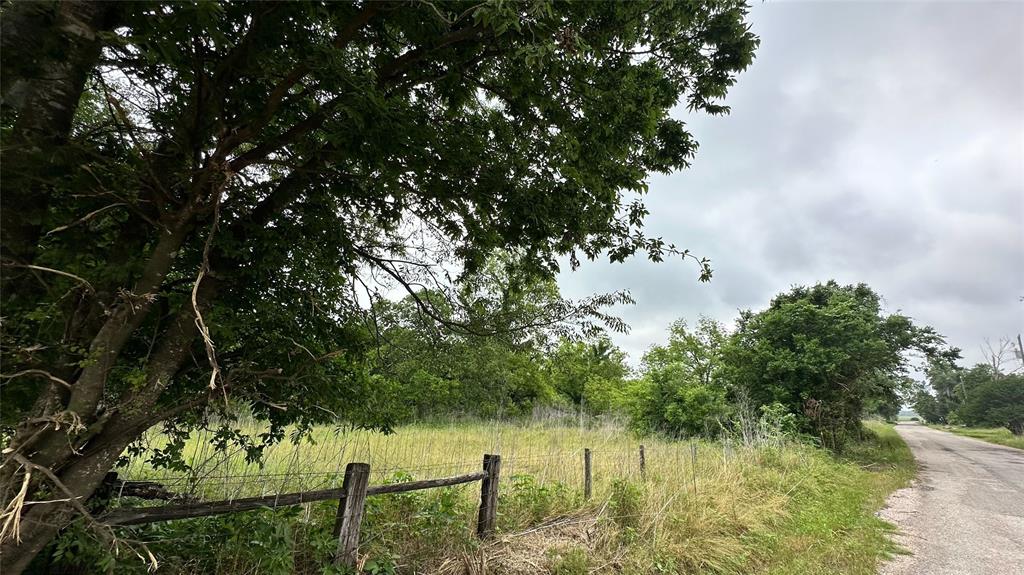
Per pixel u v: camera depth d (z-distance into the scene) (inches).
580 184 165.8
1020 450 1011.9
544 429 653.9
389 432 168.6
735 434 625.3
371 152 116.0
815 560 221.5
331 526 152.9
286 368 126.9
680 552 206.1
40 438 85.0
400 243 186.1
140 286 93.4
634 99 159.2
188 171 100.3
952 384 2834.6
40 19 78.6
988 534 284.8
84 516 85.4
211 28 79.1
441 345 194.1
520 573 171.8
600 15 149.5
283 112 124.6
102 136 106.2
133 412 96.0
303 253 130.4
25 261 85.4
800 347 751.1
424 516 172.6
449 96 143.9
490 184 151.8
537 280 214.1
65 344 88.2
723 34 172.4
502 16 100.0
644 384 856.9
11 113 86.2
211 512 110.7
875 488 435.5
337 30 116.5
